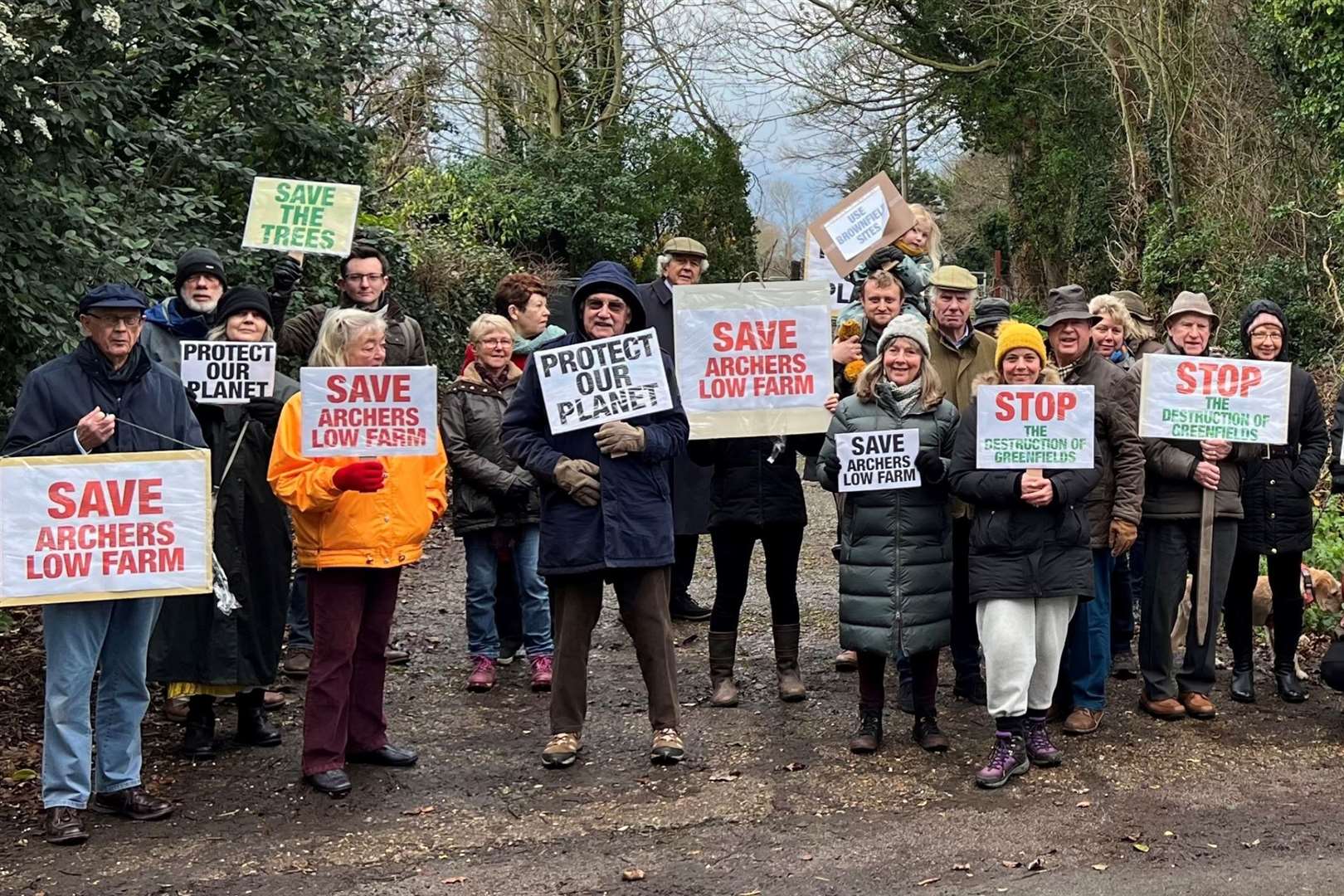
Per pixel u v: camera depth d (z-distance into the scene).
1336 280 16.81
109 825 5.03
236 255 9.51
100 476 4.82
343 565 5.34
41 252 6.95
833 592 9.23
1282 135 18.36
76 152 7.38
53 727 4.88
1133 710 6.37
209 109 10.43
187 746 5.79
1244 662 6.52
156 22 8.85
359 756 5.70
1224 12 19.66
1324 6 15.74
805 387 6.25
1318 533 9.20
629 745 5.95
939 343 6.48
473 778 5.54
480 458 6.88
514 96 27.12
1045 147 26.47
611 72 27.53
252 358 5.80
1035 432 5.38
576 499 5.51
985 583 5.40
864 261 7.20
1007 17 24.72
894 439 5.58
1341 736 5.94
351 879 4.55
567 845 4.82
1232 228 18.75
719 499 6.46
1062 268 28.58
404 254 12.64
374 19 11.29
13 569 4.73
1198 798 5.17
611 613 8.67
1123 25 20.67
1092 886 4.35
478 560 6.91
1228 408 5.99
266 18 10.13
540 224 24.52
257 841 4.88
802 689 6.59
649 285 7.43
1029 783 5.36
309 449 5.21
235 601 5.47
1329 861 4.54
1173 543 6.16
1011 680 5.36
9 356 7.18
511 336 7.10
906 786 5.36
